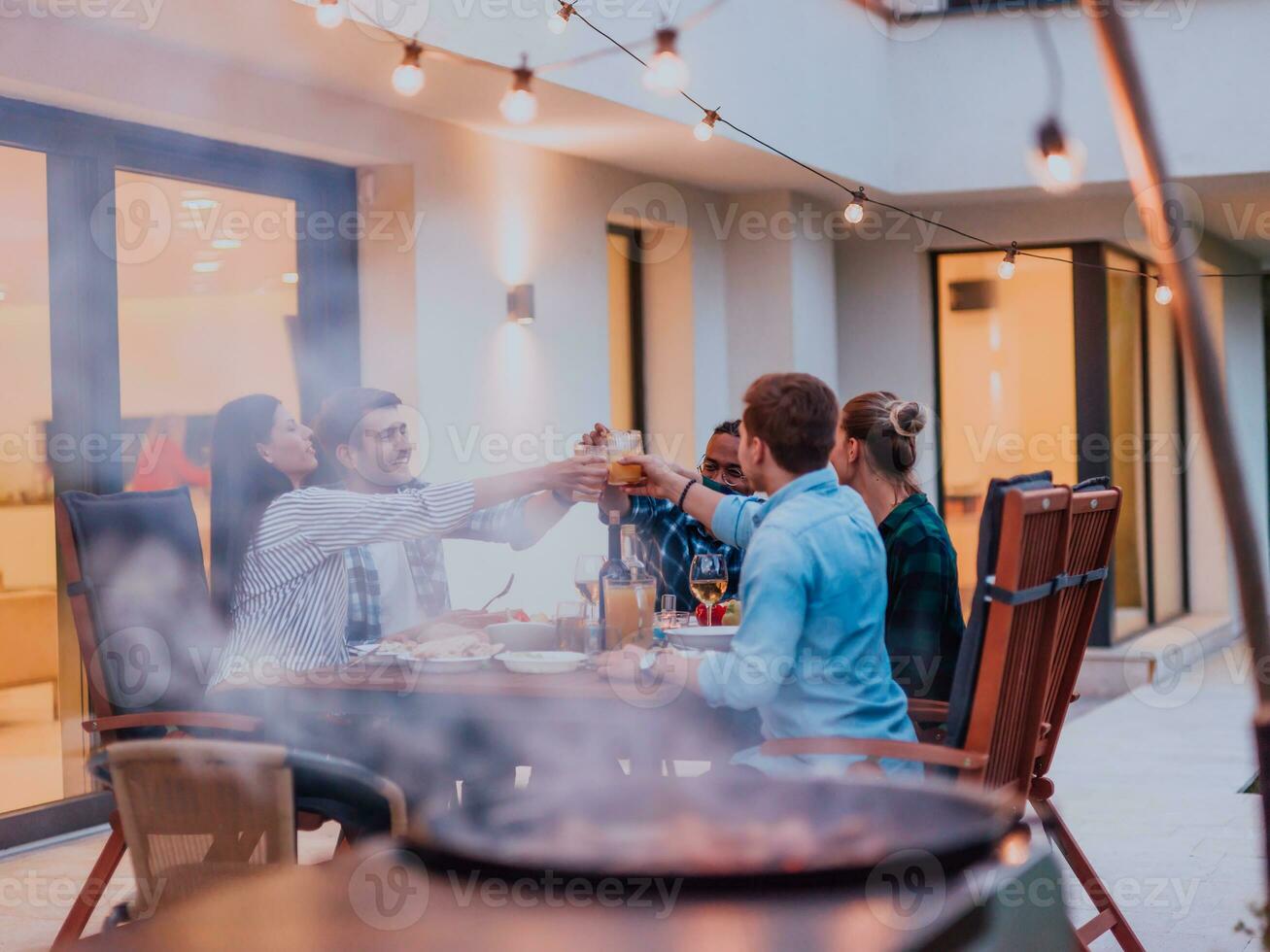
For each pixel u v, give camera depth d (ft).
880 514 9.92
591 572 9.78
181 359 15.02
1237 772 17.04
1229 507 4.82
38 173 13.64
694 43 18.22
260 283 15.99
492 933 2.91
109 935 3.12
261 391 15.98
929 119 24.14
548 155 19.47
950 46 24.03
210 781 5.82
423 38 13.74
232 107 14.65
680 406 22.97
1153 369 29.89
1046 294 26.43
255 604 9.77
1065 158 23.32
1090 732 20.31
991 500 7.38
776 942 2.83
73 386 13.96
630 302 22.97
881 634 8.45
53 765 13.89
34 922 10.68
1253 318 34.12
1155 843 13.37
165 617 9.68
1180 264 5.21
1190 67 22.94
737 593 12.36
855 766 7.62
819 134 21.59
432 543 11.36
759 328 23.90
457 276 17.66
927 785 3.88
